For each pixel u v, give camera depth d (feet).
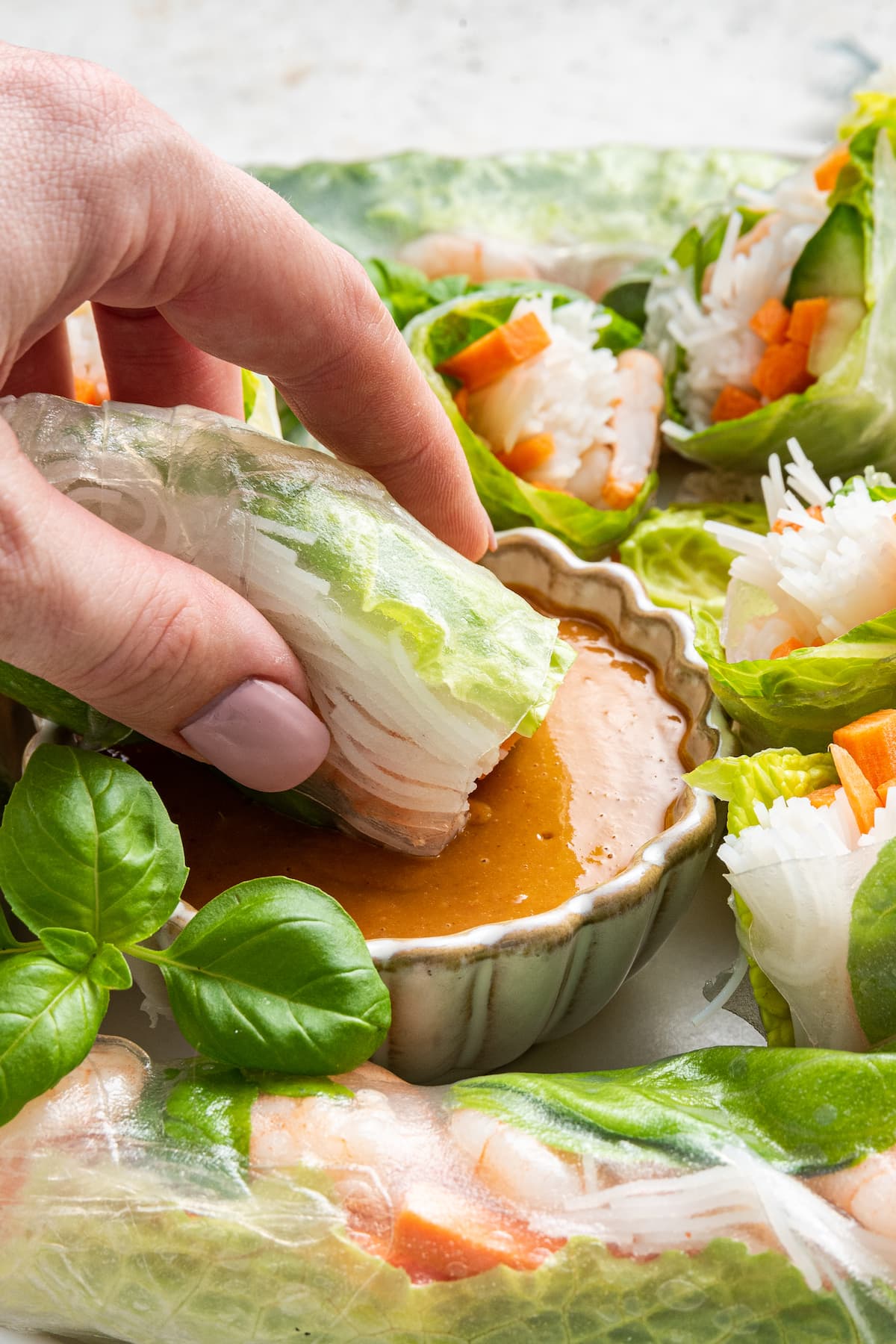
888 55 1.76
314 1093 0.86
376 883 0.95
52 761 0.88
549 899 0.94
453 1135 0.85
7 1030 0.83
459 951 0.89
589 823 0.97
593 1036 0.97
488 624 0.93
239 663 0.88
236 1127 0.85
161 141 0.87
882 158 1.14
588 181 1.35
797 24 1.84
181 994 0.86
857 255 1.14
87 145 0.85
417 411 0.97
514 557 1.10
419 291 1.26
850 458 1.17
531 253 1.33
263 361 0.95
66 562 0.83
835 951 0.88
